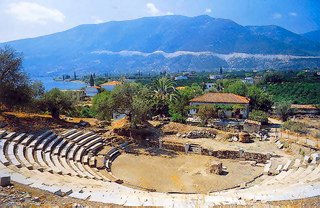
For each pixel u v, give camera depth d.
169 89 69.00
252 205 17.77
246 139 46.84
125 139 45.44
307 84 131.88
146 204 17.72
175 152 43.16
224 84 116.75
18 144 31.83
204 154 42.38
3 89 38.66
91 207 16.23
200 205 17.80
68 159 33.84
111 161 38.44
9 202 15.43
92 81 188.50
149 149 43.84
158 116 61.53
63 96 47.19
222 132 49.84
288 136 49.56
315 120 75.81
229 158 40.91
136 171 35.06
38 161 29.20
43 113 49.69
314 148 40.75
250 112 71.50
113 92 48.38
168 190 29.33
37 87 45.84
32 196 16.98
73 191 19.53
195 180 32.50
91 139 42.16
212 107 61.09
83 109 64.62
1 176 19.67
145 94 54.75
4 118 38.94
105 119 50.66
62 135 39.19
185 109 68.25
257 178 33.41
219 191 28.92
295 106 91.25
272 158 39.00
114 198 18.94
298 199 19.03
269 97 81.00
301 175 30.14
